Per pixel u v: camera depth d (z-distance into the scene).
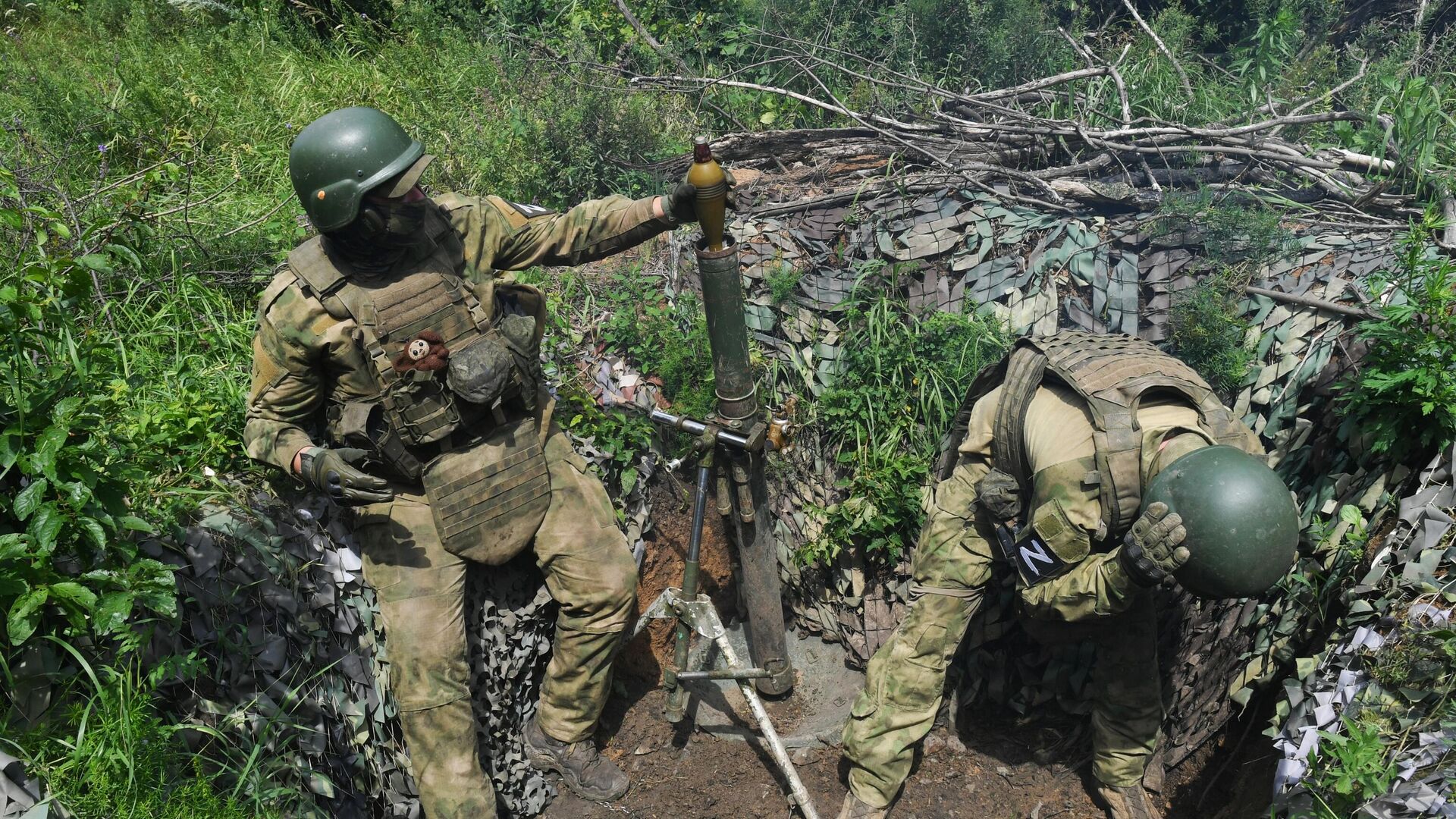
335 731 3.03
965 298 4.17
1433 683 2.62
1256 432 3.58
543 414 3.26
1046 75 6.13
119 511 2.55
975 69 6.08
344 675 3.06
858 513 3.96
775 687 3.90
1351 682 2.77
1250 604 3.37
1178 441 2.80
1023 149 4.99
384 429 2.94
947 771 3.71
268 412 2.90
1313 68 6.03
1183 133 4.82
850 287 4.25
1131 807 3.38
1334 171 4.62
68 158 4.39
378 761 3.09
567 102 5.25
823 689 4.07
